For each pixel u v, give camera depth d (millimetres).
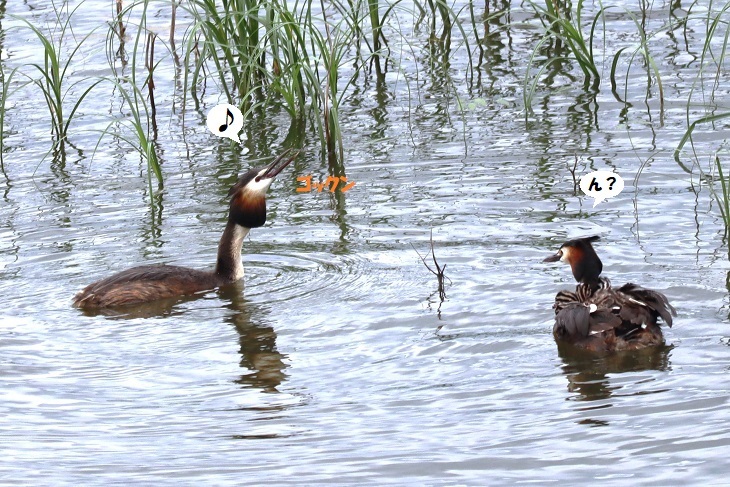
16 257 15711
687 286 13492
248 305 14047
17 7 27234
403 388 11531
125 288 14172
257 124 21359
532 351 12172
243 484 9766
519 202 16750
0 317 13742
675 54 22969
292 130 20922
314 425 10852
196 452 10406
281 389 11641
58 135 20922
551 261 13406
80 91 23031
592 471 9727
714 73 21781
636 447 10086
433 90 22297
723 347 11930
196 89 23125
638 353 11938
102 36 25422
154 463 10211
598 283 12953
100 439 10734
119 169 19344
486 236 15562
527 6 26094
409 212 16688
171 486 9805
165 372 12188
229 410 11250
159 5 27141
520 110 20922
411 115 21109
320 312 13633
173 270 14688
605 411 10766
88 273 15141
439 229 15961
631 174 17562
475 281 14117
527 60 23453
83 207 17641
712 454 9875
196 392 11695
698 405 10734
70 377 12117
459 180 17828
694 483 9453
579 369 11664
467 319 13086
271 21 21656
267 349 12680
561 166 18141
